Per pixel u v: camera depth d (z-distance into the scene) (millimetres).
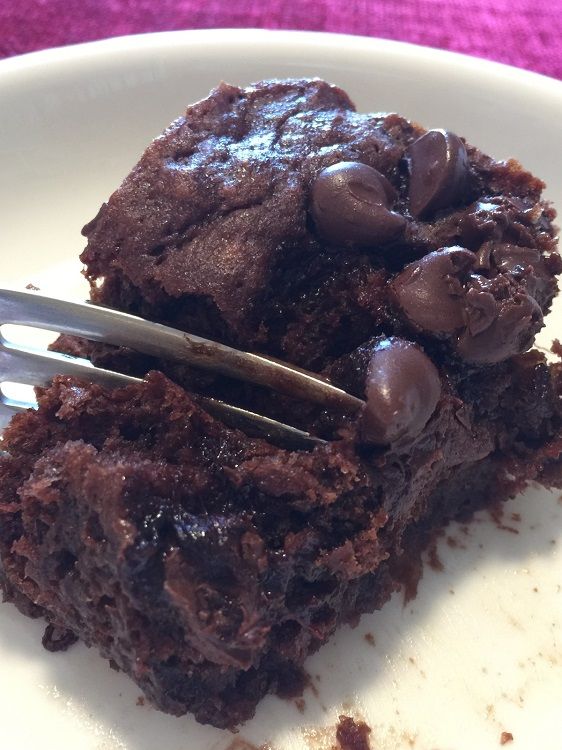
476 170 81
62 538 66
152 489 63
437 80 114
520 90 111
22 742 70
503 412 82
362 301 73
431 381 66
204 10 140
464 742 73
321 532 68
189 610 60
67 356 76
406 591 83
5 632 76
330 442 68
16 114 107
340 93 85
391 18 144
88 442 70
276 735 73
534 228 77
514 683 77
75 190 112
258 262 71
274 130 79
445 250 71
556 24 146
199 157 75
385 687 76
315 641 76
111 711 72
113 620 65
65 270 107
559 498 92
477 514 90
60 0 137
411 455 71
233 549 63
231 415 71
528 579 85
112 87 111
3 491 71
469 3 149
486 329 68
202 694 70
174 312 74
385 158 77
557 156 111
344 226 71
